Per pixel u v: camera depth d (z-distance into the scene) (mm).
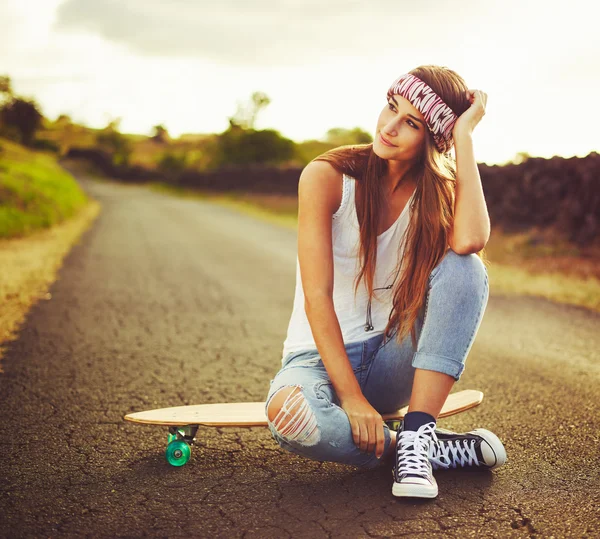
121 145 94562
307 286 2025
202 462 2326
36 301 5777
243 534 1778
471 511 1894
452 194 2105
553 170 10523
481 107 2111
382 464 2271
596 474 2178
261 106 57812
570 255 9102
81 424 2760
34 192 15531
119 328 4852
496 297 6676
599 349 4340
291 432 1938
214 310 5723
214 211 23953
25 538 1755
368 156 2127
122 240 12141
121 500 2004
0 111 55656
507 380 3531
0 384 3357
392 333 2150
